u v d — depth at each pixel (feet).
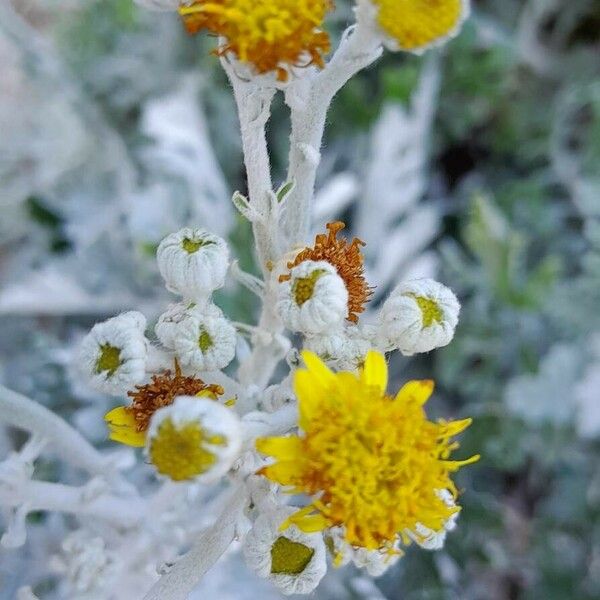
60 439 0.26
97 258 0.45
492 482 0.46
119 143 0.49
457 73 0.50
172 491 0.27
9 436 0.40
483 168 0.52
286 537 0.21
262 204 0.21
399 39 0.19
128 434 0.21
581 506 0.43
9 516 0.27
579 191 0.46
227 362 0.22
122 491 0.28
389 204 0.46
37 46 0.47
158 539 0.28
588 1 0.52
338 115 0.49
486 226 0.43
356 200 0.49
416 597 0.40
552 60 0.54
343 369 0.21
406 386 0.20
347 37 0.21
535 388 0.43
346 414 0.18
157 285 0.45
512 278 0.44
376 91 0.52
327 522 0.18
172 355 0.22
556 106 0.51
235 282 0.41
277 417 0.19
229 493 0.29
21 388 0.40
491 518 0.42
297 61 0.18
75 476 0.37
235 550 0.33
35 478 0.37
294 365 0.22
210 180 0.46
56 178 0.47
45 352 0.40
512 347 0.45
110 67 0.50
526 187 0.49
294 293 0.20
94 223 0.45
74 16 0.51
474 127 0.52
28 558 0.36
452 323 0.21
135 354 0.21
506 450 0.43
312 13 0.18
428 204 0.51
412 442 0.18
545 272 0.43
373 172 0.46
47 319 0.46
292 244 0.23
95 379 0.21
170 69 0.51
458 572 0.42
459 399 0.47
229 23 0.18
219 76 0.50
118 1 0.49
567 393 0.43
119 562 0.27
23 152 0.47
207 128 0.50
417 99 0.48
